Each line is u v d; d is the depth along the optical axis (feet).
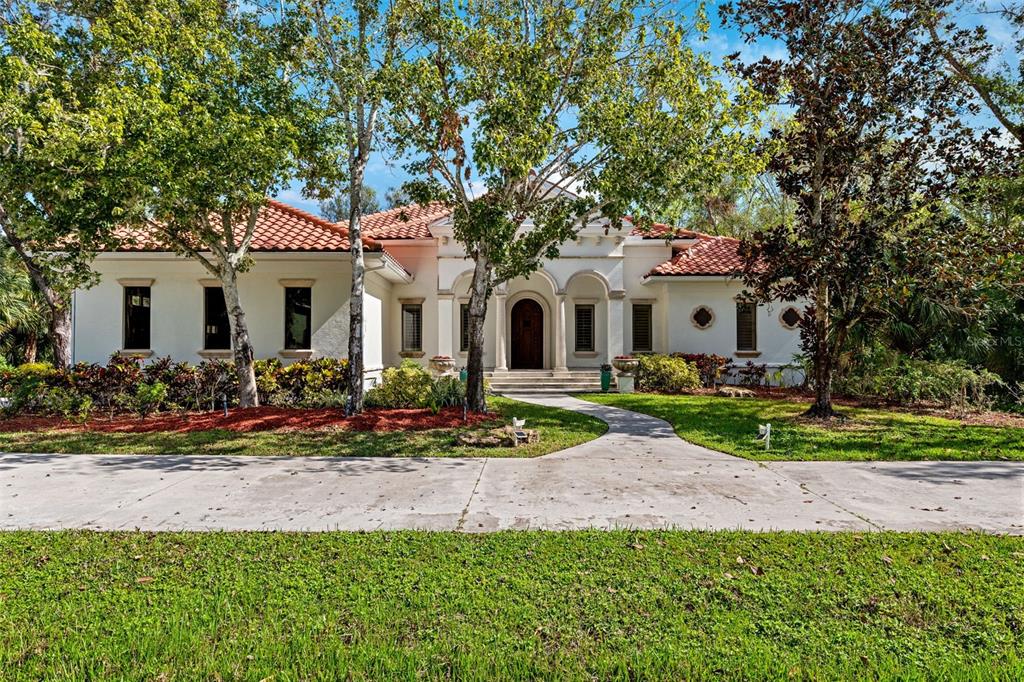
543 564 14.60
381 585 13.29
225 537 16.74
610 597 12.74
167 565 14.58
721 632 11.21
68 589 13.12
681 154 32.71
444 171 37.47
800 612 12.06
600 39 34.68
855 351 50.93
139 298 52.13
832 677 9.72
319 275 51.21
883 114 37.93
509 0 34.65
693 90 32.27
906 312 49.32
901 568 14.30
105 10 33.19
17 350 70.28
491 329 68.95
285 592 12.93
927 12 36.86
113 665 10.07
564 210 37.99
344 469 26.07
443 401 43.29
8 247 61.57
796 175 39.11
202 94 33.19
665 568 14.33
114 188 30.14
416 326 66.28
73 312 51.19
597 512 19.48
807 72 38.65
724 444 31.81
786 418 40.57
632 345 68.69
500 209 33.78
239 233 49.73
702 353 64.34
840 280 39.73
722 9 38.91
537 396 57.00
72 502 20.61
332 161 38.81
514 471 25.72
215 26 33.86
